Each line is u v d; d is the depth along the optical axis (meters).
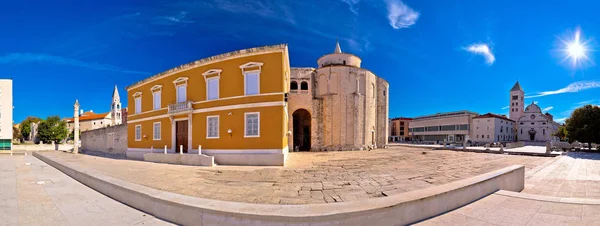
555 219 5.17
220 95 17.69
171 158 17.31
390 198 5.30
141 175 11.67
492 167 14.93
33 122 69.62
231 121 17.11
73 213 6.04
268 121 16.33
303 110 35.03
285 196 7.51
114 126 30.09
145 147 22.70
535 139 68.12
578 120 31.81
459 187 6.12
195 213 5.11
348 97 32.94
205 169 13.80
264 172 12.48
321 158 20.73
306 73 33.38
